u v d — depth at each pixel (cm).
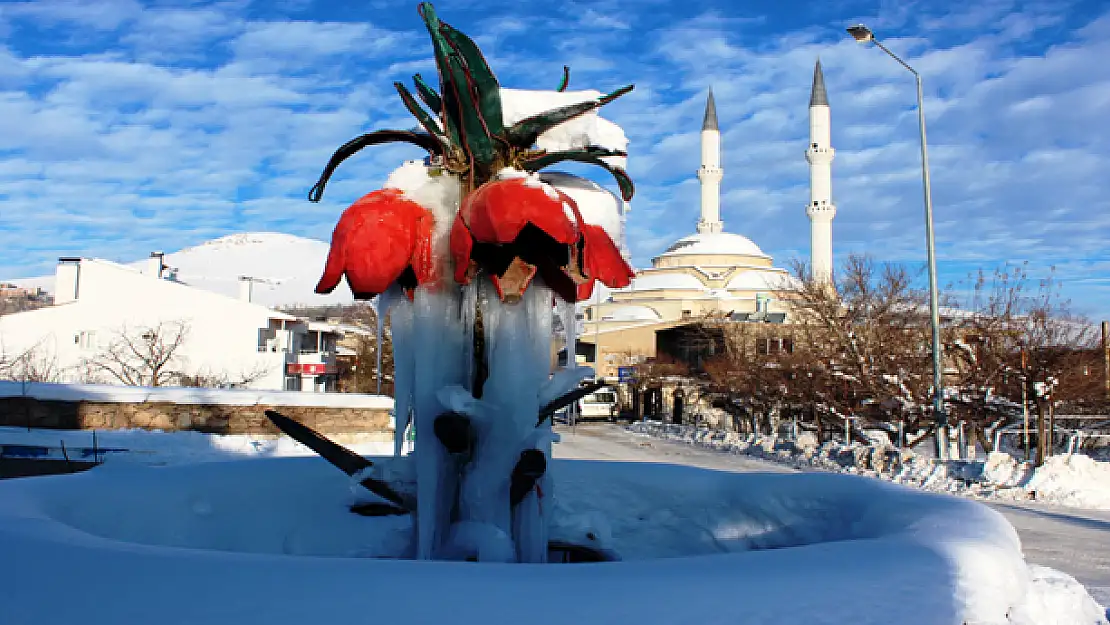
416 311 459
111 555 270
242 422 1426
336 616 231
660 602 245
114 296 3862
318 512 555
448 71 467
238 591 242
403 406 475
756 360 3219
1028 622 296
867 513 441
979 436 2466
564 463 633
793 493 521
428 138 475
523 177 440
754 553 293
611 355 5250
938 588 277
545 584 249
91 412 1319
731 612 246
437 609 235
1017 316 2105
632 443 3212
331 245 446
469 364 464
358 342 4784
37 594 248
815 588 261
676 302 6525
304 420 1464
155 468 540
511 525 459
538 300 472
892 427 2441
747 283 6988
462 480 461
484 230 420
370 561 269
